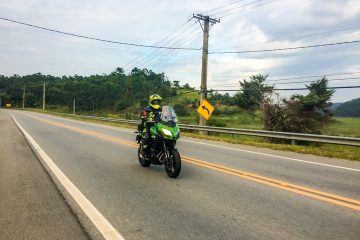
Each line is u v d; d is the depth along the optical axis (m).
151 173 8.11
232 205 5.46
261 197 5.95
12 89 158.25
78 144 14.20
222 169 8.62
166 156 7.60
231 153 11.88
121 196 6.00
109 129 24.61
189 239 4.09
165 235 4.20
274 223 4.64
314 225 4.57
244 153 11.91
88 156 10.83
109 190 6.43
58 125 27.64
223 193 6.21
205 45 25.36
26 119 37.56
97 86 117.12
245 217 4.88
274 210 5.21
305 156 11.38
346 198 5.91
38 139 15.96
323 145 22.78
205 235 4.21
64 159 10.18
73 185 6.82
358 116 111.25
